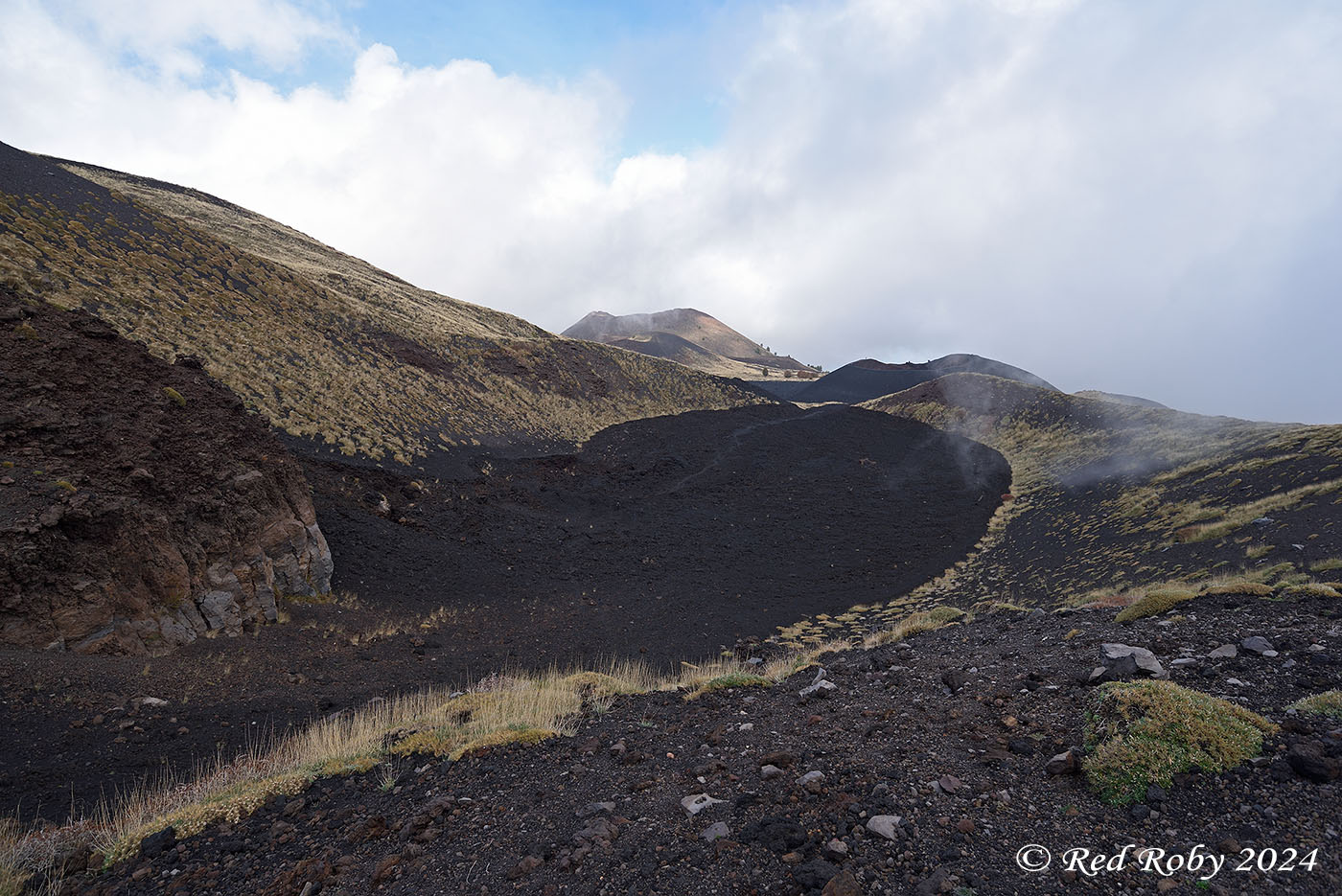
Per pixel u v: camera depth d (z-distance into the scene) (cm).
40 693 941
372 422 3338
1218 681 502
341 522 2320
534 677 1557
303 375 3275
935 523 3966
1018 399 6588
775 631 2317
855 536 3756
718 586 2838
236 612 1469
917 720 543
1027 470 4912
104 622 1177
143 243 3400
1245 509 2288
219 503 1560
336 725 767
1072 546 2909
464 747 626
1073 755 404
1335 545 1617
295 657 1410
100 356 1606
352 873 403
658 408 6388
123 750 880
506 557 2736
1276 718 414
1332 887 257
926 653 875
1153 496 3088
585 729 680
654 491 4312
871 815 376
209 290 3422
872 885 309
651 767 528
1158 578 1958
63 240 2850
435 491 3053
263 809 547
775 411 6938
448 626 1928
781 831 364
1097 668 569
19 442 1284
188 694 1103
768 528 3850
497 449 4022
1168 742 374
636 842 389
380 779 587
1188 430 4191
